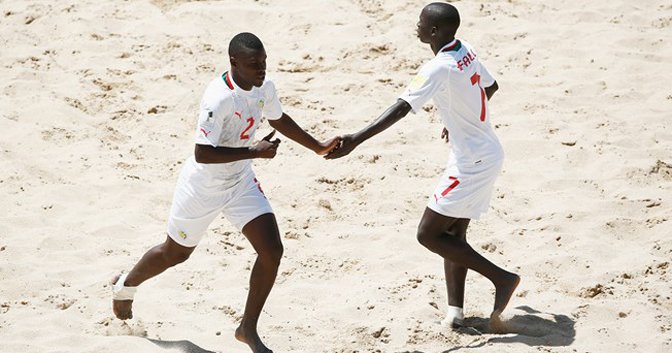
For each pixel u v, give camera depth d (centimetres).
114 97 3741
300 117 3569
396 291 2486
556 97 3769
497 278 2191
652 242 2773
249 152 1978
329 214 3002
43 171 3191
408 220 2972
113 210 2981
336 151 2136
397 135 3516
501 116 3656
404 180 3209
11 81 3769
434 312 2366
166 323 2286
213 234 2856
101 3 4538
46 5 4497
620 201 3000
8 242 2722
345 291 2503
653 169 3209
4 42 4156
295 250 2756
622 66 3994
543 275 2595
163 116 3631
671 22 4431
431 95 2119
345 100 3716
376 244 2798
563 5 4631
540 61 4078
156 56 4062
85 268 2600
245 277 2583
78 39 4153
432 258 2709
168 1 4588
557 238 2778
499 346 2128
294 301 2448
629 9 4569
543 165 3306
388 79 3888
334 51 4128
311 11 4475
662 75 3919
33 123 3497
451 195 2175
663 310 2341
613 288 2477
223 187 2067
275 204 3069
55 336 2177
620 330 2234
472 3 4600
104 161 3281
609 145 3391
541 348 2120
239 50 1955
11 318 2286
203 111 1991
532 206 3047
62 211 2952
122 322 2252
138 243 2775
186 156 3362
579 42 4238
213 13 4425
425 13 2173
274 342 2208
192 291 2508
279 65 4016
